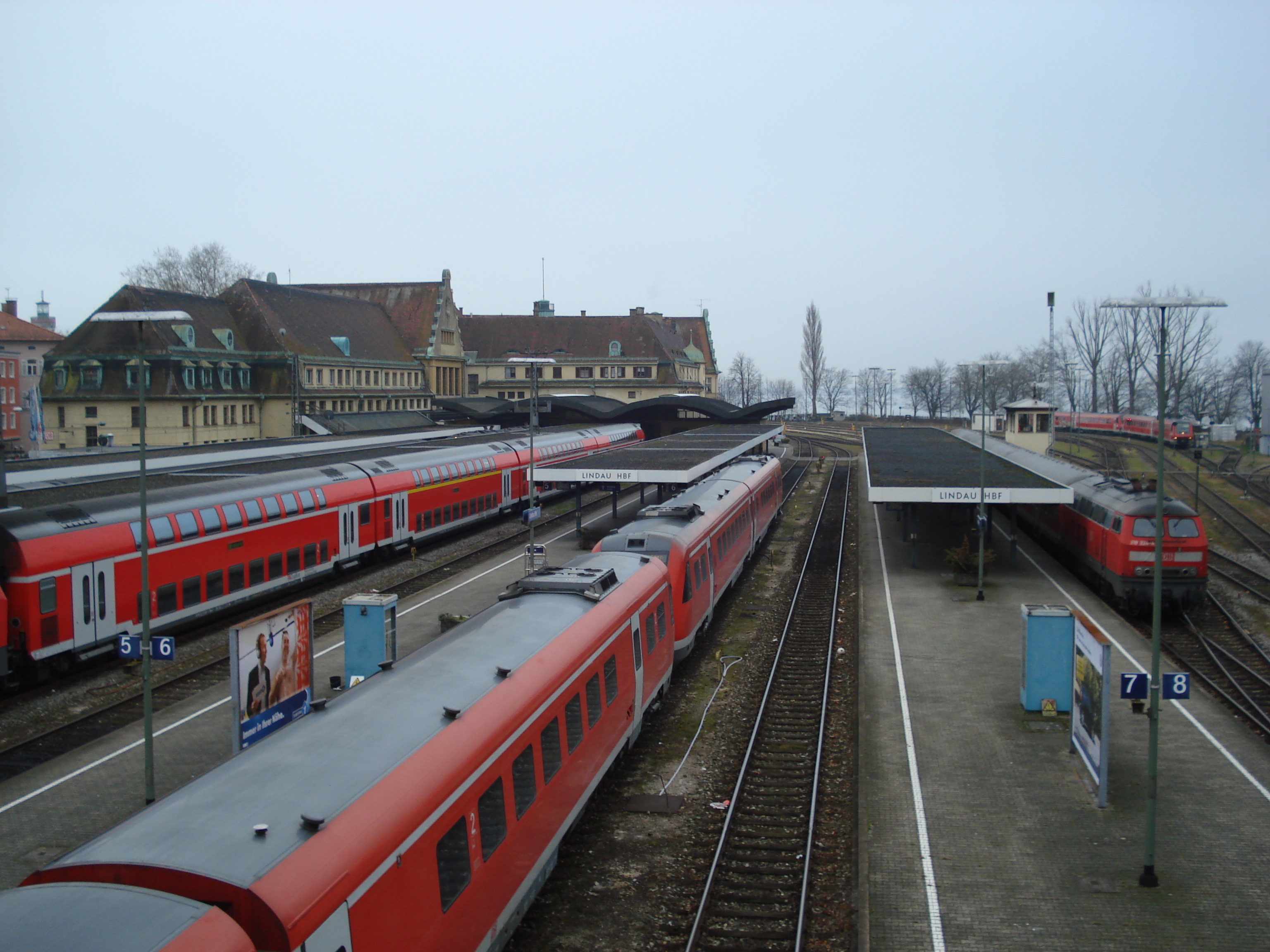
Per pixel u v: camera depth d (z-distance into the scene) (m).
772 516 44.28
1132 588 27.41
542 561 30.06
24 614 20.47
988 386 124.06
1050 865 13.29
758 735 19.00
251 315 75.88
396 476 36.81
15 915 6.72
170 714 19.95
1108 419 88.88
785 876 13.47
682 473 36.56
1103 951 11.30
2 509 21.25
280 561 29.31
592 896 12.91
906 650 23.62
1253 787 15.71
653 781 16.77
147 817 8.17
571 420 85.75
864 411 181.38
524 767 11.70
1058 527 35.94
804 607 30.05
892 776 16.23
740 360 198.25
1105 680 14.95
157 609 24.19
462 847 9.94
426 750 9.86
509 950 11.62
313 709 10.80
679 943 11.81
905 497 31.03
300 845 7.85
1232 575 34.75
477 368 110.31
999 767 16.53
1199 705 19.64
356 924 7.99
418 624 27.08
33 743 18.50
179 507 25.30
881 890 12.72
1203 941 11.48
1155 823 14.36
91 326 66.25
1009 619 26.59
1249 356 114.81
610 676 15.55
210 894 7.22
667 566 21.31
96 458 34.69
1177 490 52.66
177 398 64.88
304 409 74.94
